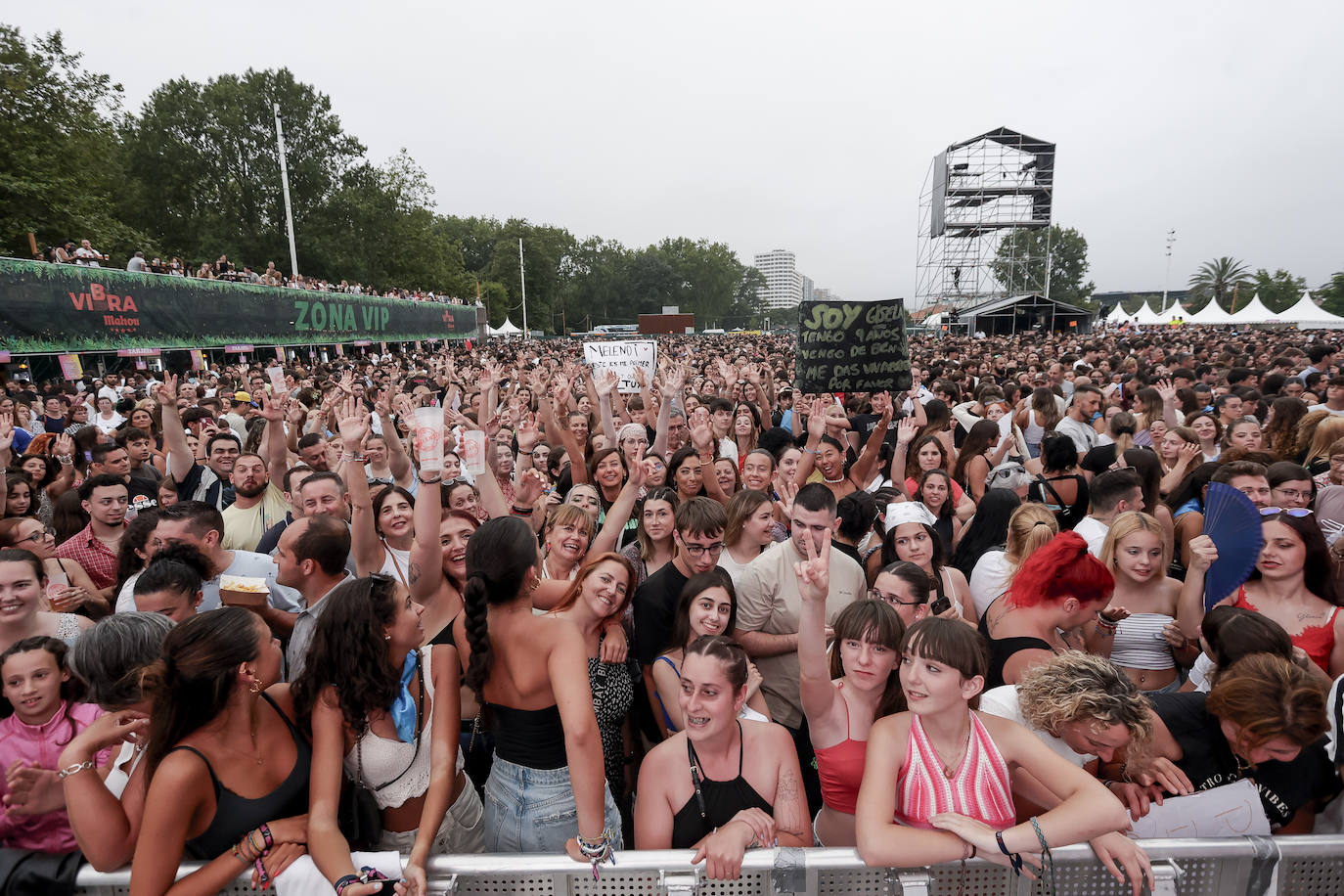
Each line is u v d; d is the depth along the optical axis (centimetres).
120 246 3106
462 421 474
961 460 636
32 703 231
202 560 345
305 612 321
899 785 217
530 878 212
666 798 242
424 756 239
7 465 607
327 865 201
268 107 4888
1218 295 10544
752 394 1016
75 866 212
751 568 358
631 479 410
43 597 364
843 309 776
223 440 628
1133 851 201
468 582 226
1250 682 214
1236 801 224
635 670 344
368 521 379
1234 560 308
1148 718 209
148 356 1800
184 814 194
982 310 4706
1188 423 673
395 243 5769
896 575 295
